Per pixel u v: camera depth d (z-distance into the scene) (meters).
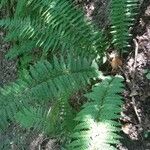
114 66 1.24
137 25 1.25
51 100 1.23
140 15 1.25
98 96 1.05
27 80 1.13
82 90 1.26
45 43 1.25
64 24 1.23
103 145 0.95
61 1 1.23
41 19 1.27
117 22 1.20
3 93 1.12
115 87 1.07
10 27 1.27
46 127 1.18
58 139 1.24
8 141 1.39
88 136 0.97
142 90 1.18
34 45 1.29
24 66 1.36
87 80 1.15
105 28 1.29
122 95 1.20
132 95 1.18
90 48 1.25
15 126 1.39
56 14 1.22
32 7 1.29
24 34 1.26
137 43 1.23
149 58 1.21
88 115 1.01
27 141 1.34
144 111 1.16
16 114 1.18
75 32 1.23
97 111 1.01
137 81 1.20
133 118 1.17
